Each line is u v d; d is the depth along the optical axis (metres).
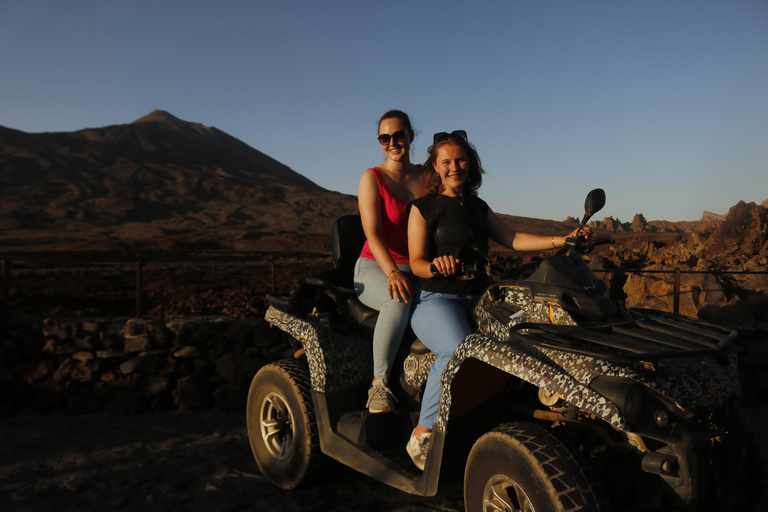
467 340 2.62
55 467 4.09
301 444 3.55
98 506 3.47
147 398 5.41
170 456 4.33
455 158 3.02
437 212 3.05
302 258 28.73
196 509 3.45
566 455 2.21
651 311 3.18
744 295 6.99
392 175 3.78
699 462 2.16
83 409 5.36
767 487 3.57
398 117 3.76
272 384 3.80
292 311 3.85
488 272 2.70
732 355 2.70
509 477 2.30
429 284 3.07
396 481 2.88
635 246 12.45
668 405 2.22
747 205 9.88
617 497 2.60
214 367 5.49
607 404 2.11
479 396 2.73
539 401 2.84
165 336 5.41
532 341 2.38
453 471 2.74
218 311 8.38
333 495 3.66
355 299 3.58
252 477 3.95
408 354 3.24
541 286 2.58
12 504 3.48
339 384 3.41
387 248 3.37
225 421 5.19
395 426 3.26
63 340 5.40
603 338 2.27
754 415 5.18
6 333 5.39
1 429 4.93
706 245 9.96
